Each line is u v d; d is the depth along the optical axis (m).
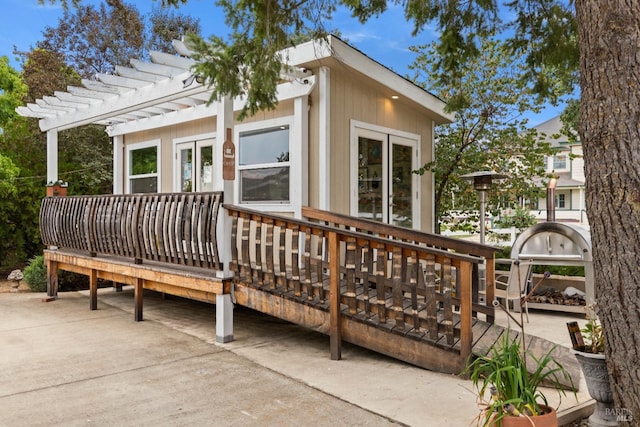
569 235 6.17
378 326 4.02
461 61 5.02
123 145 9.27
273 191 6.32
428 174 7.97
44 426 2.88
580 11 2.20
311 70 5.88
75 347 4.68
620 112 2.01
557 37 4.57
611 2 2.04
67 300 7.50
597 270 2.13
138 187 8.96
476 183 6.69
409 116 7.42
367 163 6.53
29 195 10.99
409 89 6.94
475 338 3.87
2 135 10.34
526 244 6.50
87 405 3.21
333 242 4.23
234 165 4.93
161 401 3.28
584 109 2.17
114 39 16.81
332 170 5.91
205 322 5.83
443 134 8.90
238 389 3.50
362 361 4.19
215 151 7.32
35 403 3.24
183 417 3.01
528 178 8.83
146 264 5.88
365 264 4.30
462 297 3.62
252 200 6.59
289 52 5.72
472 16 4.65
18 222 11.09
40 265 8.87
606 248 2.07
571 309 6.05
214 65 4.34
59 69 14.23
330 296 4.25
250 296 4.81
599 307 2.13
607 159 2.05
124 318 6.09
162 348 4.63
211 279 4.93
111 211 6.31
